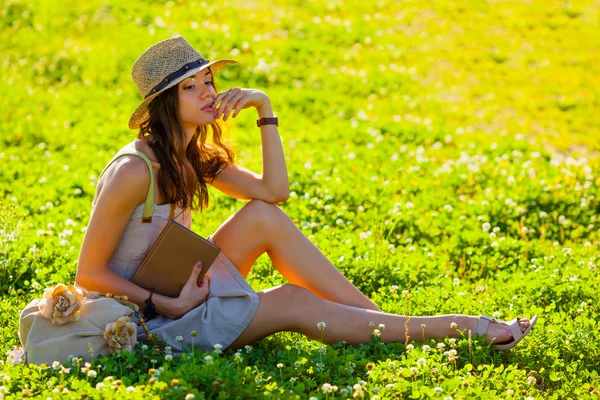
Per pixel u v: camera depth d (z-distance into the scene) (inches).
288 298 194.5
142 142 194.2
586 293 245.1
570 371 192.1
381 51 721.0
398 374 178.1
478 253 312.0
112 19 712.4
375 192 378.3
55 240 288.2
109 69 604.1
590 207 378.0
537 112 599.2
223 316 190.4
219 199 362.9
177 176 192.7
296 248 205.0
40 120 486.6
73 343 181.6
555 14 850.8
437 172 418.6
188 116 195.8
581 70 701.3
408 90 634.8
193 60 195.8
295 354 190.1
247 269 207.0
